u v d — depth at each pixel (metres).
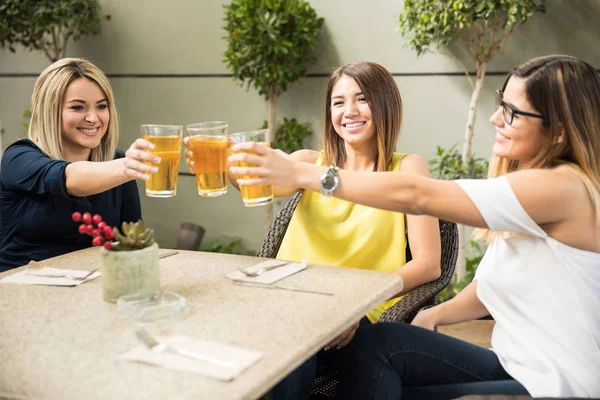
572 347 1.48
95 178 1.86
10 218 2.22
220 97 4.64
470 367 1.62
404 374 1.63
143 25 4.77
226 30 4.23
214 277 1.62
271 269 1.66
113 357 1.14
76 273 1.66
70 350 1.17
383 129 2.12
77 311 1.39
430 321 1.82
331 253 2.12
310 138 4.41
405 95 4.11
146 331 1.22
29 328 1.29
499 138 1.63
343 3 4.17
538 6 3.53
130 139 4.98
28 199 2.17
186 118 4.78
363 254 2.08
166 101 4.81
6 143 5.31
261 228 4.62
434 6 3.40
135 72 4.86
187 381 1.03
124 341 1.21
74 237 2.25
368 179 1.52
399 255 2.05
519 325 1.55
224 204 4.71
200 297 1.46
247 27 3.87
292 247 2.19
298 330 1.24
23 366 1.11
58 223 2.18
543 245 1.52
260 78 4.03
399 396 1.61
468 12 3.32
